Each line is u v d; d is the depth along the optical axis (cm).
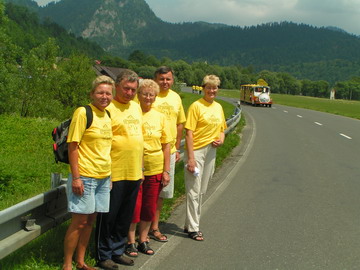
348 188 915
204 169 605
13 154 1186
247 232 616
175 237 593
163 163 544
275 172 1077
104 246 482
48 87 2425
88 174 435
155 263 500
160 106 580
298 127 2412
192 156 583
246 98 5731
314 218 691
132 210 496
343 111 4925
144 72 14125
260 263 506
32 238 428
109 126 450
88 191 437
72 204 434
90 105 443
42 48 2475
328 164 1208
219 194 842
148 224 540
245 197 820
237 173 1060
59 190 475
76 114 428
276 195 839
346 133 2103
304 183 954
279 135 1970
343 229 640
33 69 2381
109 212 477
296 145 1611
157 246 557
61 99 2703
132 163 482
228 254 532
